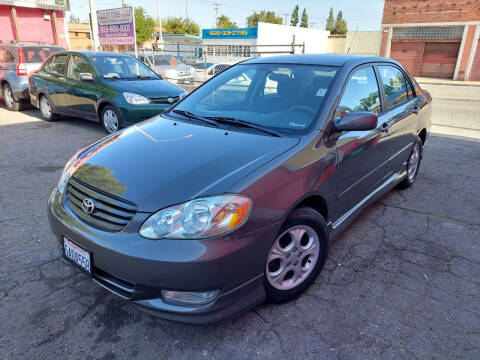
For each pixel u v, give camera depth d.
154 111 6.40
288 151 2.31
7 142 6.19
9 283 2.58
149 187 2.05
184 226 1.88
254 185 2.02
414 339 2.15
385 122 3.27
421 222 3.60
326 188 2.46
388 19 27.17
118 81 6.68
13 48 8.70
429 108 4.57
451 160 5.59
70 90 7.08
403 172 4.08
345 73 2.92
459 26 24.41
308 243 2.46
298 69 3.10
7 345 2.06
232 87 3.30
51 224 2.37
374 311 2.37
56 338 2.12
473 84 21.94
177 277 1.84
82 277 2.67
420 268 2.85
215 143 2.47
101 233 2.02
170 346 2.08
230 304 1.99
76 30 55.56
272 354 2.04
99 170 2.32
